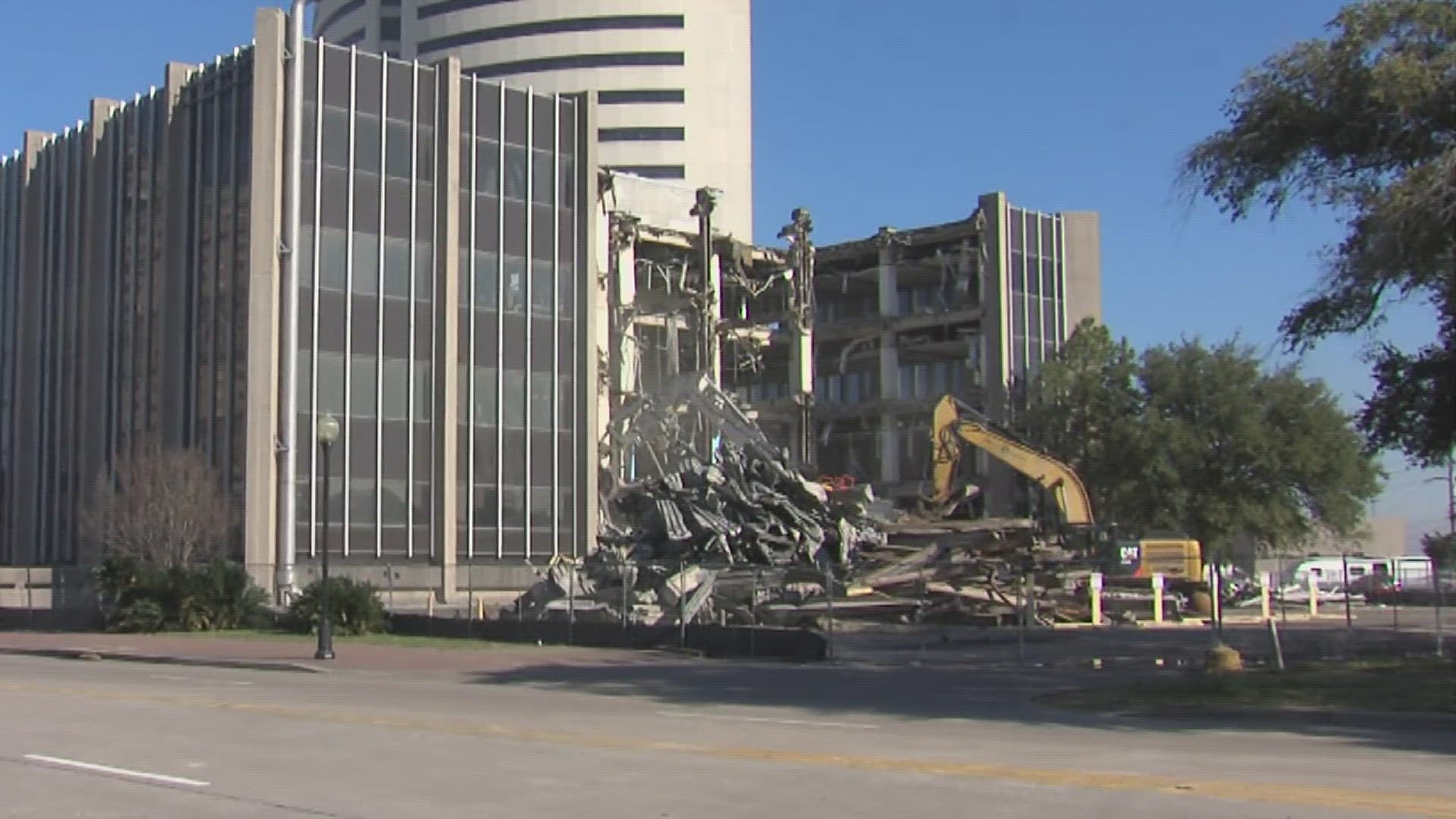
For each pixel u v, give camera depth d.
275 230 51.91
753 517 42.81
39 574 52.22
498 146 58.50
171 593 42.22
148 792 10.95
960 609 41.66
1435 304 22.42
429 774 11.95
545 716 17.69
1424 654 28.56
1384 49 20.91
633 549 42.59
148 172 57.75
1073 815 9.70
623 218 71.31
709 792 10.84
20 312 65.00
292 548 50.91
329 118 53.81
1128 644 34.84
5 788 11.15
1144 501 64.06
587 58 117.25
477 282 57.25
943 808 10.03
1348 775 11.90
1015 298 76.19
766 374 89.19
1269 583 55.59
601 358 67.31
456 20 120.31
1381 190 20.12
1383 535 100.38
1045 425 68.81
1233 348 65.31
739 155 117.62
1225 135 22.02
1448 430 23.94
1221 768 12.38
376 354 54.09
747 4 119.62
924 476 78.88
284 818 9.77
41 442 63.34
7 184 67.75
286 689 22.88
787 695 21.70
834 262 83.62
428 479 54.94
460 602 54.22
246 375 51.66
